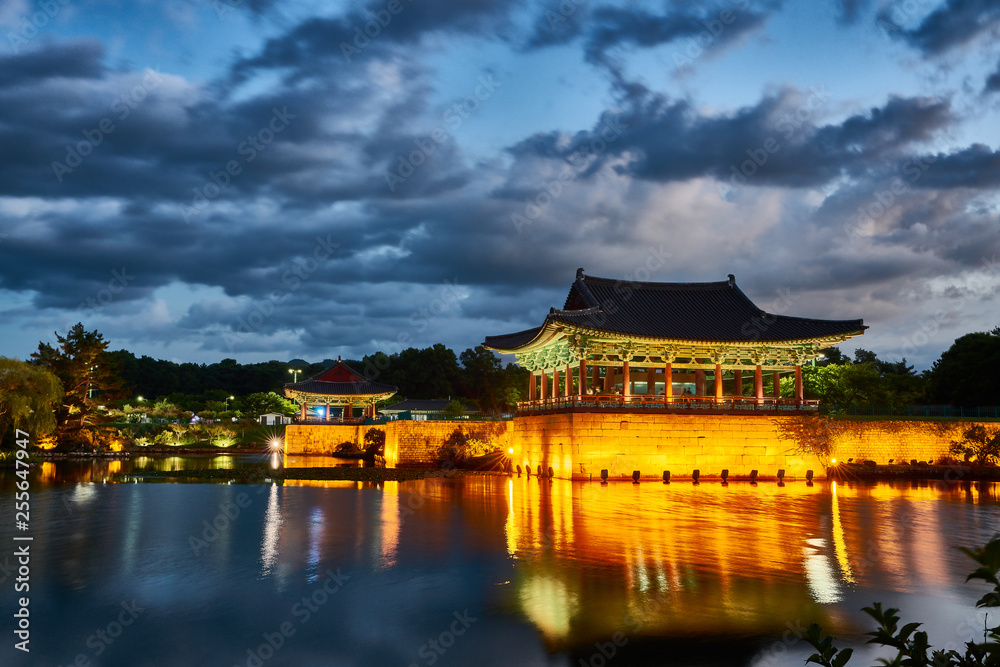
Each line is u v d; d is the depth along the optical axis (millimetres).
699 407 56969
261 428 128625
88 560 25203
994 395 81312
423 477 60969
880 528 32469
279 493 47188
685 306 64625
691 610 19172
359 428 97812
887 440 64125
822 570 23703
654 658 15812
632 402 57594
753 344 58469
